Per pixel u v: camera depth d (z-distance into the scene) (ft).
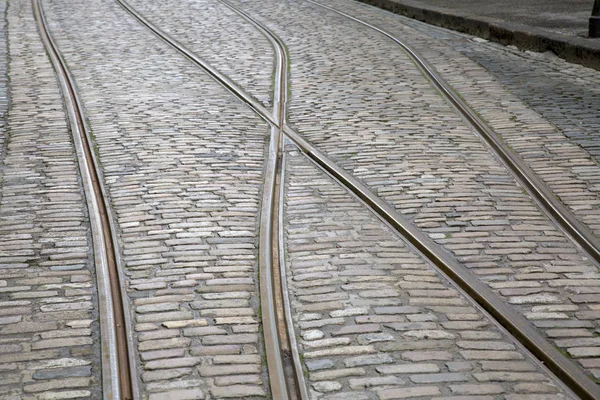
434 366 15.44
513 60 44.34
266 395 14.66
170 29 53.47
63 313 17.44
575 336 16.62
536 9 59.26
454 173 26.50
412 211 23.30
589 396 14.51
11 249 20.59
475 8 60.13
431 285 18.81
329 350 16.01
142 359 15.71
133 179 25.68
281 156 28.30
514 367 15.49
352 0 71.31
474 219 22.80
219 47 47.37
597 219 22.74
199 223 22.30
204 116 32.89
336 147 29.17
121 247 20.81
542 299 18.19
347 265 19.80
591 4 61.62
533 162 27.48
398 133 30.81
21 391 14.65
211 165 27.02
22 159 27.50
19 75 39.73
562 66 42.80
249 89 37.47
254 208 23.49
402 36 51.78
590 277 19.35
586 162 27.45
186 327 16.88
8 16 58.95
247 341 16.38
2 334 16.57
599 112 33.47
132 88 37.29
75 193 24.50
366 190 24.79
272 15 60.23
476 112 33.47
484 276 19.30
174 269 19.52
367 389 14.70
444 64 42.83
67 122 31.86
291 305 17.87
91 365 15.55
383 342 16.29
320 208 23.57
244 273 19.34
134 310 17.60
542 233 21.99
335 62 43.29
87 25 54.85
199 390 14.71
